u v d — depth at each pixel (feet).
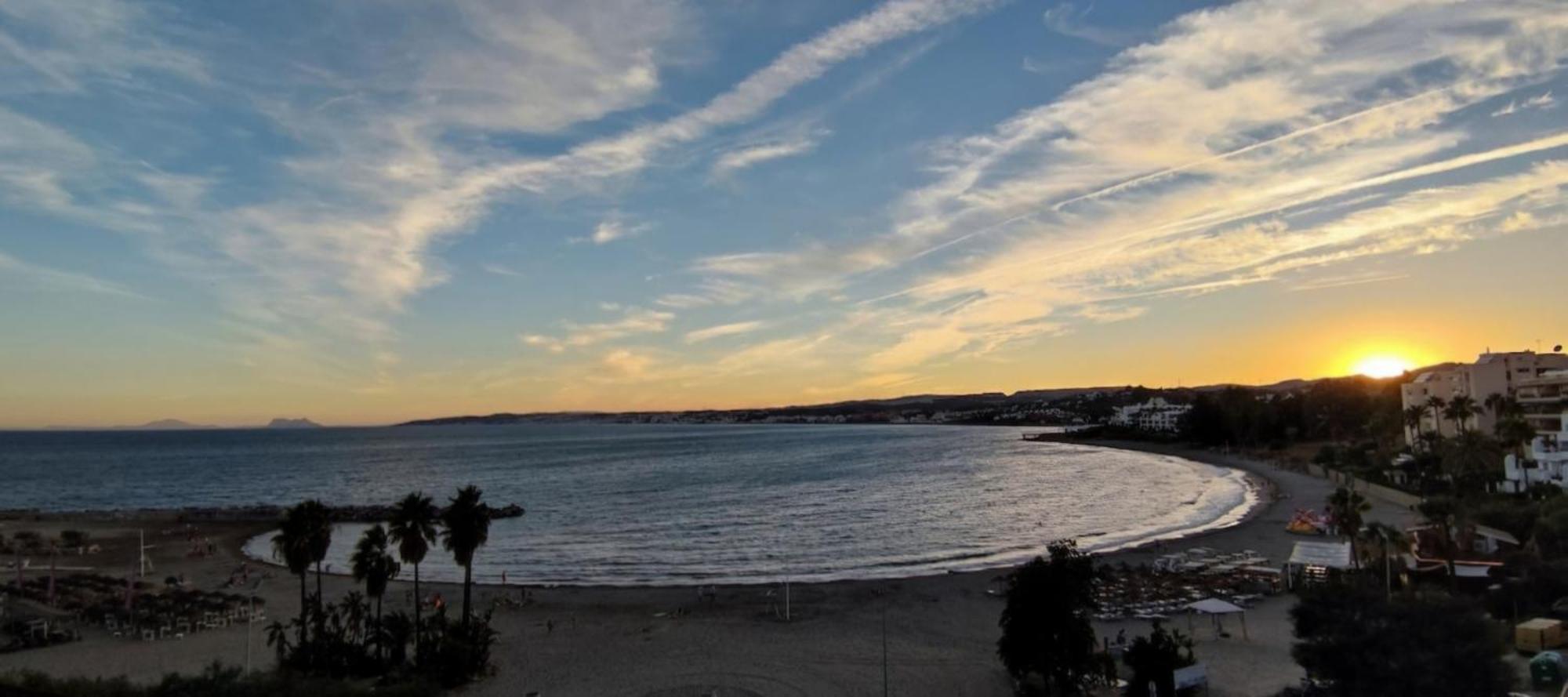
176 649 197.06
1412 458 474.90
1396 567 206.18
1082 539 347.97
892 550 331.57
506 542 372.99
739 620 214.69
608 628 210.18
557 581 284.82
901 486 579.07
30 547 361.10
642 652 189.26
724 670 174.09
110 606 226.38
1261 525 355.97
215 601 234.17
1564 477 317.01
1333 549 241.35
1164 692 145.28
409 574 299.17
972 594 236.22
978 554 318.86
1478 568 205.36
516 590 257.75
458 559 183.93
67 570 306.14
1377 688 118.42
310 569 311.06
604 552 342.23
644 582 280.51
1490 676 114.52
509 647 195.42
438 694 160.76
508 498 564.71
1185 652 164.66
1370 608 126.93
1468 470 352.49
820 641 194.29
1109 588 230.27
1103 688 152.87
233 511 498.69
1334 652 124.67
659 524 419.33
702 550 343.26
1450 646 118.01
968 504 472.03
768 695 159.22
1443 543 238.07
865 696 157.38
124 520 470.80
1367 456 548.31
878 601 230.07
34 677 144.56
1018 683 159.53
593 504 514.68
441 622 182.91
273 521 460.14
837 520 418.72
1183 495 499.92
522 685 168.25
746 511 460.14
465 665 169.58
